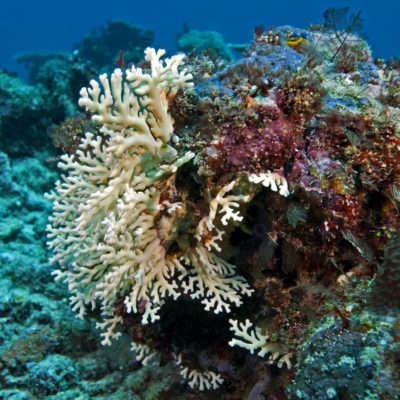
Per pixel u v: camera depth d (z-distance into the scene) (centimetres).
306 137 234
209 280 265
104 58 1919
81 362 427
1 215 671
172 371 368
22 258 549
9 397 371
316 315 223
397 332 158
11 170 762
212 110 239
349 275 231
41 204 743
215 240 263
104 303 256
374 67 312
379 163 225
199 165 230
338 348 171
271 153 228
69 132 370
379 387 146
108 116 204
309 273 253
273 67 259
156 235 248
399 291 170
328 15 347
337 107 240
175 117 249
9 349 414
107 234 212
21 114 803
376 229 229
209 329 317
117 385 400
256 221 270
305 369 180
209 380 317
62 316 475
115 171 224
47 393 384
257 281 273
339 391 158
